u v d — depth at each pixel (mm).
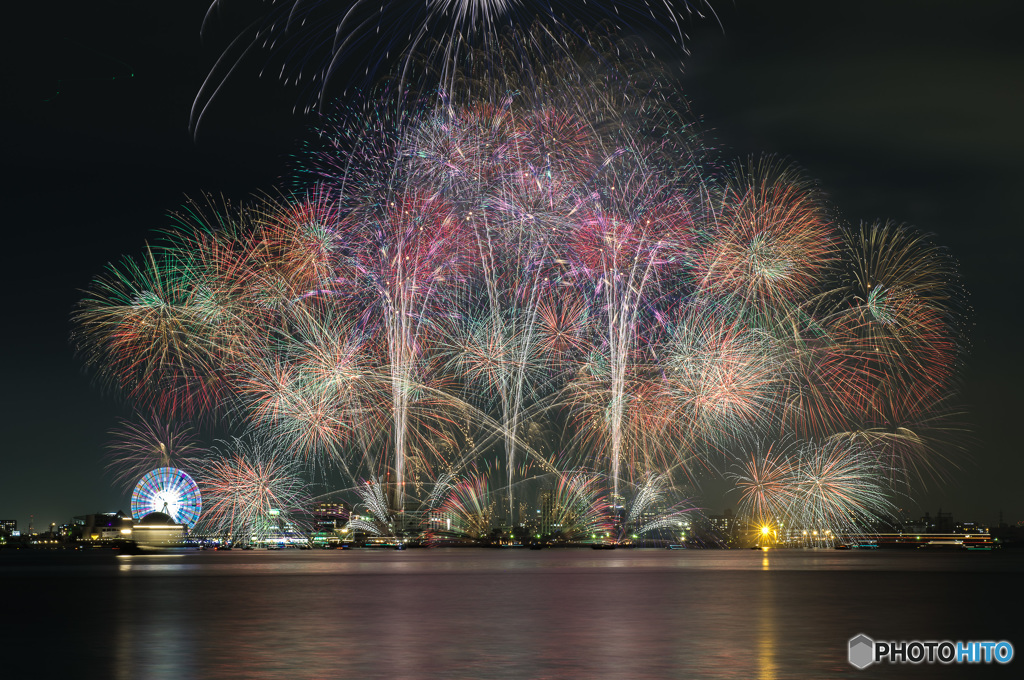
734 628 48594
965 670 35500
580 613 57625
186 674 34000
